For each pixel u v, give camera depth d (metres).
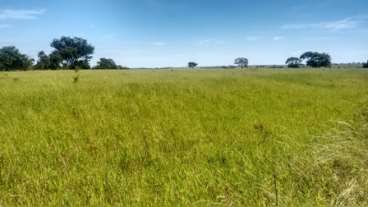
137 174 4.88
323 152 5.08
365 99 13.40
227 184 4.44
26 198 4.07
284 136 6.58
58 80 21.02
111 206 3.95
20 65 81.62
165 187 4.32
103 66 93.06
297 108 10.84
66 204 4.04
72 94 12.77
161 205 3.95
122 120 8.38
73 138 6.69
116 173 4.88
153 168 5.12
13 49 80.62
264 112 9.95
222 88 16.14
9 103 10.61
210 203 3.90
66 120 8.20
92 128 7.48
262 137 6.80
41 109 9.66
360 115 8.91
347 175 4.33
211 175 4.73
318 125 7.97
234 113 9.66
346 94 15.73
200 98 12.51
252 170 4.91
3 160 5.36
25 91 13.72
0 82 19.16
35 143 6.30
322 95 14.98
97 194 4.25
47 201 4.08
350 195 3.74
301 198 4.01
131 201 4.05
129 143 6.34
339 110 10.42
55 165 5.25
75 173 4.84
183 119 8.56
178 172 4.89
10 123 7.83
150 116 9.05
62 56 89.81
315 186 4.26
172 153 5.84
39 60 86.25
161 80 22.61
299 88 17.91
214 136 6.93
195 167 5.10
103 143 6.39
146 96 12.59
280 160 5.24
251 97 13.27
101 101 11.16
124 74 35.22
